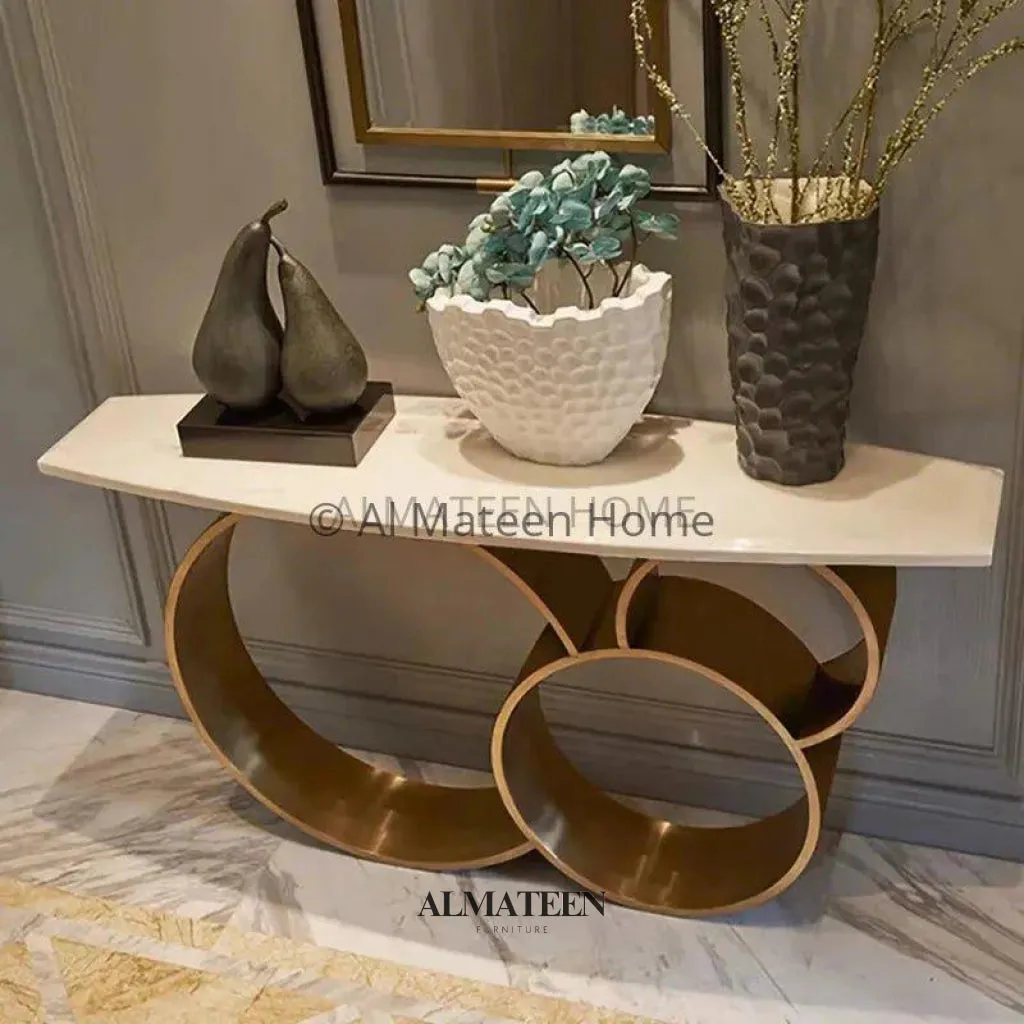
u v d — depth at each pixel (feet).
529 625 6.55
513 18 5.14
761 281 4.75
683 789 6.71
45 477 7.07
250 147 5.80
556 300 5.46
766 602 6.13
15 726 7.57
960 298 5.19
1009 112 4.82
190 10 5.57
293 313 5.42
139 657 7.51
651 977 5.86
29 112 5.99
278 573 6.90
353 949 6.08
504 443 5.48
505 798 5.98
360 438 5.56
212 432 5.65
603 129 5.23
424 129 5.46
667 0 4.93
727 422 5.72
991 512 4.99
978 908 6.07
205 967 6.03
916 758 6.23
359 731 7.19
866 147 4.78
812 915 6.08
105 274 6.31
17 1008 5.88
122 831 6.79
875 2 4.76
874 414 5.52
